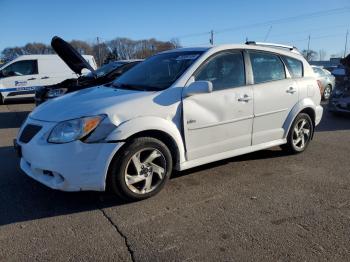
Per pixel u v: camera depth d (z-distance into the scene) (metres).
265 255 3.10
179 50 5.16
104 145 3.79
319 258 3.05
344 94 10.41
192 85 4.28
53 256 3.11
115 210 3.95
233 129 4.86
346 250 3.17
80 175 3.76
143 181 4.14
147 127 3.99
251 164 5.53
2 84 13.98
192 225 3.62
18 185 4.64
